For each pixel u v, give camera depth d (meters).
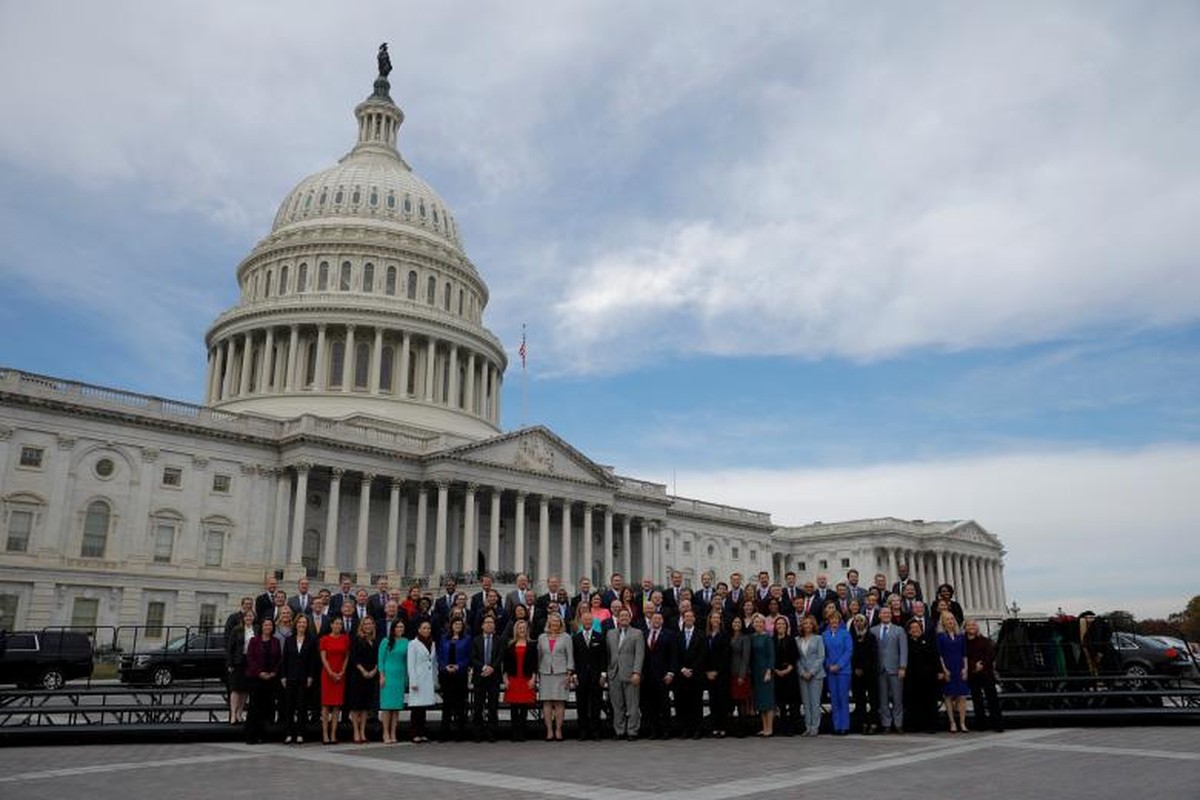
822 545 143.62
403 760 18.78
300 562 76.25
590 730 23.31
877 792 14.34
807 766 17.44
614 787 14.98
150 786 15.42
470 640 23.41
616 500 101.31
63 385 69.81
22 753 20.31
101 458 70.88
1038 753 19.11
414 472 85.44
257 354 103.88
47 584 66.38
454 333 107.75
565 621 26.06
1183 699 30.14
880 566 140.50
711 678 23.31
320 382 99.69
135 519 71.44
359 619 23.81
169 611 71.56
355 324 101.69
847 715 23.73
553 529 101.31
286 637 22.66
